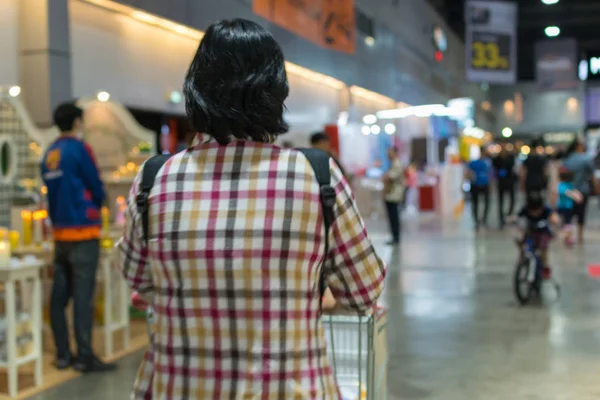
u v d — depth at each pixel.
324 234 1.56
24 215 6.32
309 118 17.89
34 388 5.08
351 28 15.56
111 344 6.01
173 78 11.14
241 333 1.47
